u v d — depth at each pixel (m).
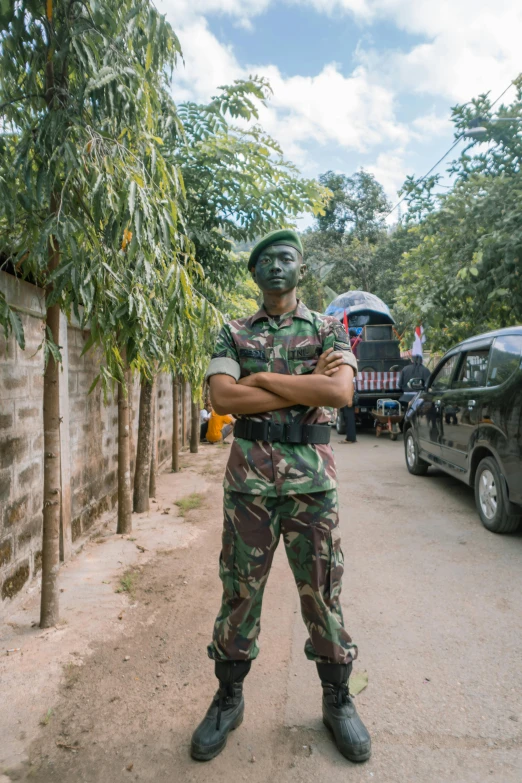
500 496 4.47
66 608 3.21
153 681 2.49
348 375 1.97
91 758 2.01
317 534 1.97
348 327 12.19
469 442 5.05
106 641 2.84
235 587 2.02
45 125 2.35
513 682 2.45
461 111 8.06
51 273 2.53
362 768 1.95
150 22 2.52
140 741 2.10
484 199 7.23
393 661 2.63
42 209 2.64
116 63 2.47
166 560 4.03
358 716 2.07
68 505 3.97
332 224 29.30
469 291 7.35
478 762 1.96
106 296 2.81
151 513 5.30
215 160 5.27
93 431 4.63
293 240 2.06
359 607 3.24
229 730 2.09
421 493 6.07
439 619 3.06
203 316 3.39
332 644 2.02
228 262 6.05
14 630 2.95
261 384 1.96
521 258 6.84
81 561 3.96
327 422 2.08
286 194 5.63
